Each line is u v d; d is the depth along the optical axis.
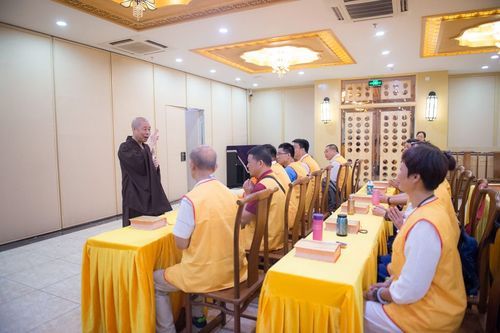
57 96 4.71
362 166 8.11
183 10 3.86
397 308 1.48
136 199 2.67
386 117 7.89
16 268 3.45
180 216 1.88
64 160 4.81
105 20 4.12
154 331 1.99
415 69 7.18
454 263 1.41
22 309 2.63
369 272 1.77
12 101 4.20
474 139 7.93
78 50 4.99
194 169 2.03
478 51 5.73
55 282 3.12
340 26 4.39
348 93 8.12
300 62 6.57
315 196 3.29
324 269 1.57
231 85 8.95
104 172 5.41
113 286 2.02
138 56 5.83
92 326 2.09
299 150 4.48
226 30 4.52
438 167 1.44
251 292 1.97
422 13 3.97
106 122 5.44
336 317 1.43
